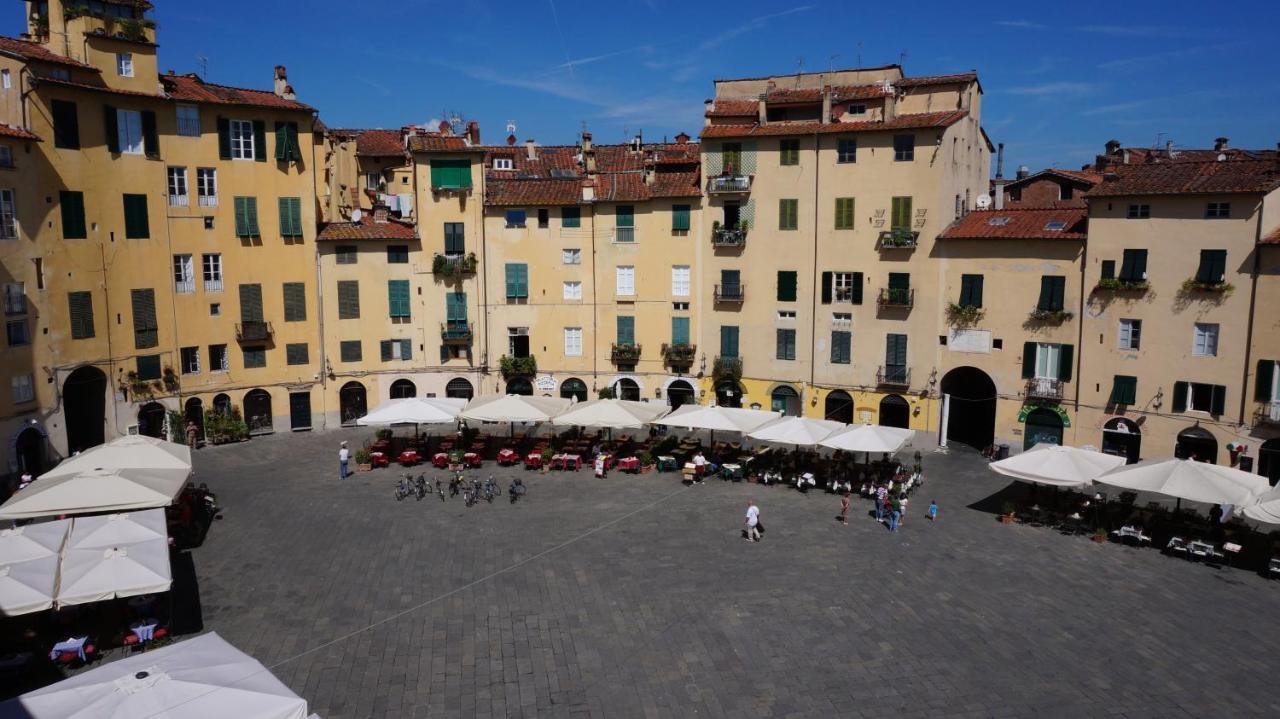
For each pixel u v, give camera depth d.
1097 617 30.28
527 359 60.19
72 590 25.97
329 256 57.78
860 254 54.19
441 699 24.97
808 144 54.78
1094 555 36.09
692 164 60.28
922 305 52.97
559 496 44.00
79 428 51.22
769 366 57.41
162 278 51.69
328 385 58.44
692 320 58.88
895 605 31.16
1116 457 40.00
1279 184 42.59
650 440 53.75
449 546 36.69
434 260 59.00
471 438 54.25
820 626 29.52
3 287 43.19
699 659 27.30
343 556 35.50
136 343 50.59
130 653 27.25
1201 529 37.16
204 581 32.97
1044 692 25.48
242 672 20.09
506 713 24.31
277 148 55.25
